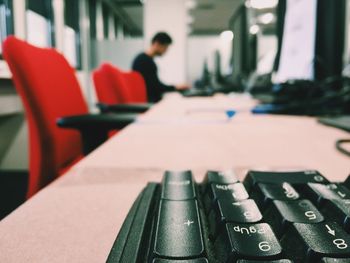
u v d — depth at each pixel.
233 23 2.96
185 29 5.91
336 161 0.37
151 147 0.47
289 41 1.16
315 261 0.14
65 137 0.98
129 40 5.70
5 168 2.99
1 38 2.85
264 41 2.45
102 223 0.21
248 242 0.15
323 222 0.16
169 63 5.93
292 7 1.12
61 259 0.16
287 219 0.17
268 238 0.15
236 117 0.84
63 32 4.43
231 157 0.40
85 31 5.51
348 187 0.22
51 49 1.09
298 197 0.20
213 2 8.35
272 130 0.61
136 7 9.20
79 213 0.22
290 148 0.45
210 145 0.48
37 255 0.17
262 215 0.19
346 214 0.17
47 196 0.26
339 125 0.60
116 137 0.55
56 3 4.20
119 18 10.11
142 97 2.73
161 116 0.89
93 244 0.18
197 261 0.14
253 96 1.83
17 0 2.98
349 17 1.03
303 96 1.02
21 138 2.97
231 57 3.04
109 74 1.78
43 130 0.84
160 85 3.40
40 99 0.82
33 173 0.88
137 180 0.31
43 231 0.19
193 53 6.01
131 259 0.15
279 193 0.21
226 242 0.15
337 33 0.94
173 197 0.21
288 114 0.88
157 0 5.88
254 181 0.23
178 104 1.40
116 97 1.79
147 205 0.21
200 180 0.30
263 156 0.40
